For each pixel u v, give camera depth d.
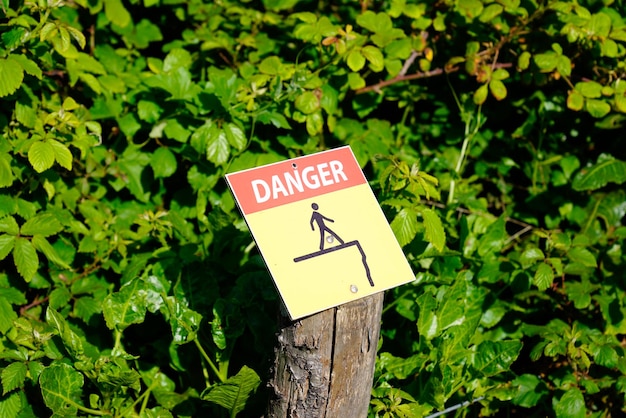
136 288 2.39
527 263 2.65
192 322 2.35
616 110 2.90
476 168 3.10
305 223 1.96
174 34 3.29
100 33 3.07
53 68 2.64
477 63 2.86
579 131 3.16
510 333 2.74
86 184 2.75
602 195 3.05
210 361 2.40
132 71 3.01
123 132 2.80
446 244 2.80
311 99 2.65
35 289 2.72
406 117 3.22
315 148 2.83
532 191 3.10
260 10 3.21
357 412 2.13
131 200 2.87
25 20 2.41
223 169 2.73
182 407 2.45
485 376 2.52
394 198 2.40
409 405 2.26
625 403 2.63
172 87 2.66
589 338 2.57
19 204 2.51
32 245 2.41
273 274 1.87
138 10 3.20
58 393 2.21
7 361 2.35
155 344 2.59
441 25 2.86
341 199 2.03
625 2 3.06
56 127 2.46
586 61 2.93
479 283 2.75
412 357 2.43
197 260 2.55
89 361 2.28
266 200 1.93
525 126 3.06
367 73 2.96
